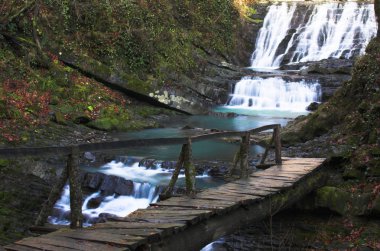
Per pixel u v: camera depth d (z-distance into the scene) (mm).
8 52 15227
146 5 20734
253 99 20531
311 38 26844
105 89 17641
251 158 11336
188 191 6691
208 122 17281
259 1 30266
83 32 18141
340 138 10523
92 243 4492
